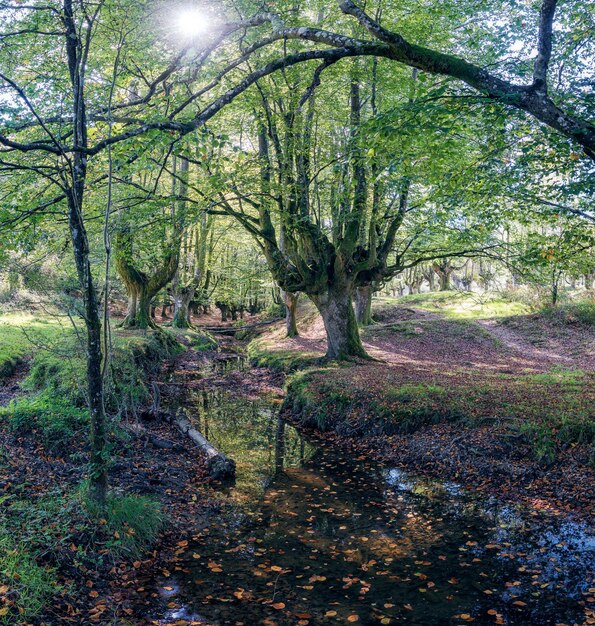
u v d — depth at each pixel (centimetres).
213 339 3650
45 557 597
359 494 964
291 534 788
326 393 1488
